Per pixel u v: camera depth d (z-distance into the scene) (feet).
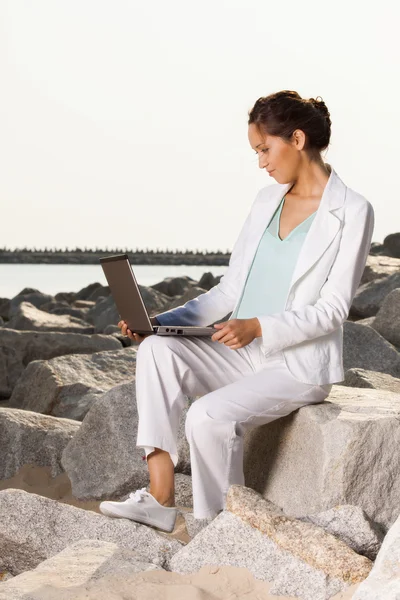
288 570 9.34
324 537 9.45
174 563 10.10
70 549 10.51
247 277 11.96
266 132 11.48
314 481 10.93
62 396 20.12
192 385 11.64
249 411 11.10
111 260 11.62
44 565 10.10
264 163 11.69
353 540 9.86
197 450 10.93
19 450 15.76
